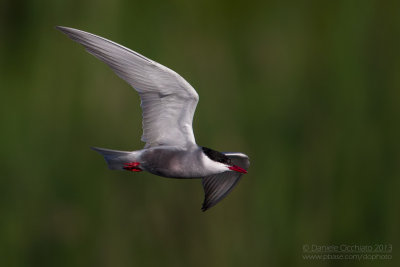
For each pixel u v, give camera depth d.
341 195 11.44
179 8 14.09
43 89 12.58
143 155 7.61
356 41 13.38
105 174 11.53
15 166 11.55
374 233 11.13
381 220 11.23
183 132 7.64
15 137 11.88
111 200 11.22
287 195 11.27
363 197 11.36
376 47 13.31
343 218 11.16
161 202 11.09
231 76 13.38
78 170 11.59
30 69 13.20
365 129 12.16
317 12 14.28
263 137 12.30
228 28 14.41
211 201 9.08
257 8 14.66
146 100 7.52
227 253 10.62
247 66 13.78
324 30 14.04
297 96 13.05
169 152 7.56
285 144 12.26
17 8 14.22
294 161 11.84
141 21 13.59
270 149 12.05
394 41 13.18
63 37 13.30
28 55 13.68
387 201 11.36
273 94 13.05
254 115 12.66
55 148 11.83
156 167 7.63
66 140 11.94
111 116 12.06
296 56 13.84
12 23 14.24
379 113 12.39
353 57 13.20
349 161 11.79
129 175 11.31
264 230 10.85
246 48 14.23
